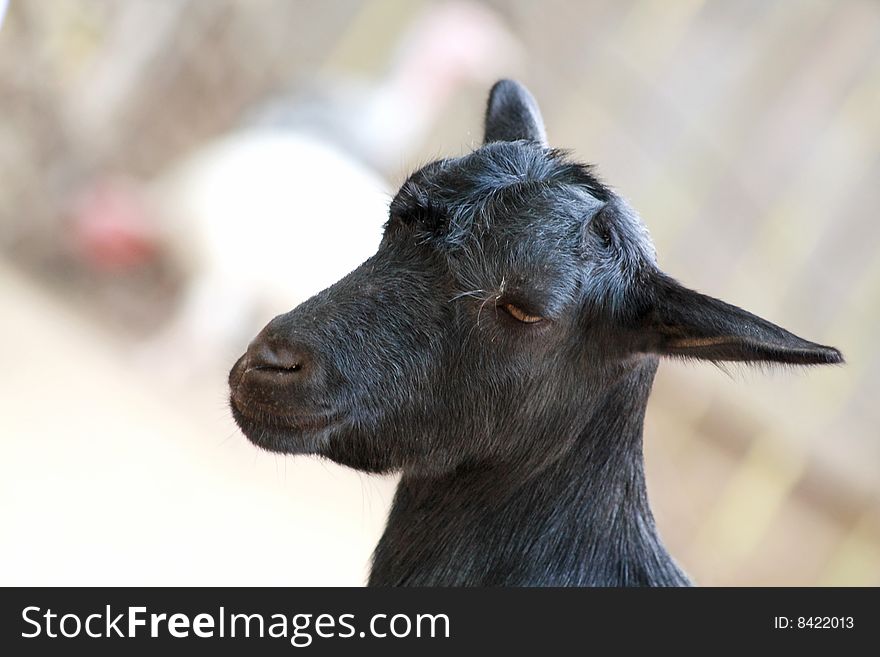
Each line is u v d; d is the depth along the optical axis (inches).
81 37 1310.3
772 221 1453.0
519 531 403.2
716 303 365.4
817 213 1464.1
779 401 1325.0
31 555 805.9
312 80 1293.1
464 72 1259.8
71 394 1021.8
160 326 1181.7
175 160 1323.8
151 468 973.2
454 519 407.5
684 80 1489.9
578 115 1440.7
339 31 1419.8
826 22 1519.4
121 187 1267.2
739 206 1449.3
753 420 1302.9
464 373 378.6
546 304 366.9
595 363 387.9
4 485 872.9
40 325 1108.5
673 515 1234.0
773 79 1501.0
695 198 1440.7
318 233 1104.8
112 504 901.8
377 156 1187.3
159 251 1217.4
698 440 1288.1
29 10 1272.1
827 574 1248.8
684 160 1453.0
